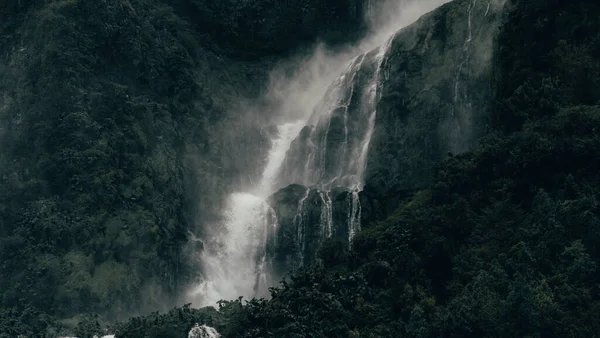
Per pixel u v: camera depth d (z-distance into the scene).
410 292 89.38
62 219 104.94
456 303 86.62
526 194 91.69
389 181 103.38
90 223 104.81
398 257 91.00
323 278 92.19
